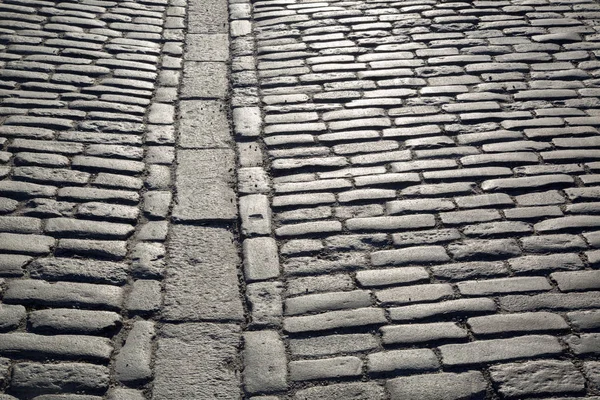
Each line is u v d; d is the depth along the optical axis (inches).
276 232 175.9
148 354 143.3
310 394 135.6
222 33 276.2
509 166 197.6
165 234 174.9
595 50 253.9
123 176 193.9
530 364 140.6
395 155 203.0
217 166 200.8
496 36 264.1
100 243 169.8
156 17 286.5
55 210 179.0
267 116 222.7
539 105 224.1
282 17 284.7
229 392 136.4
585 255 167.0
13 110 217.9
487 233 173.9
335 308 153.8
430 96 229.6
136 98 230.2
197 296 157.5
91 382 136.6
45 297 153.7
